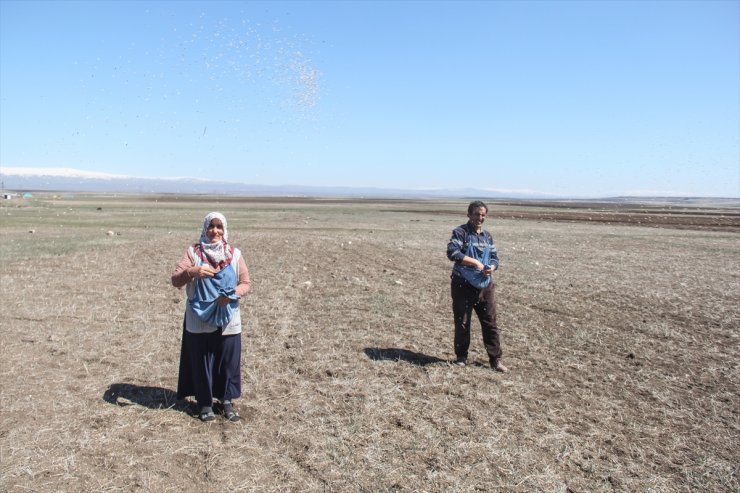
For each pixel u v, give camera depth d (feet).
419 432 16.92
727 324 30.35
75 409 18.57
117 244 69.56
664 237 89.35
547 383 21.47
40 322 30.27
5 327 29.09
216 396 18.12
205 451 15.69
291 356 24.43
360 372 22.36
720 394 20.61
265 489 13.83
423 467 14.92
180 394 18.98
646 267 52.29
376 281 44.37
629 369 23.34
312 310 33.76
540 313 33.32
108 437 16.47
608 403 19.53
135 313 32.65
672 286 41.65
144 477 14.23
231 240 76.54
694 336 28.12
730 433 17.47
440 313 33.40
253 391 20.36
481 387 20.94
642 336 28.30
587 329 29.60
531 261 56.29
